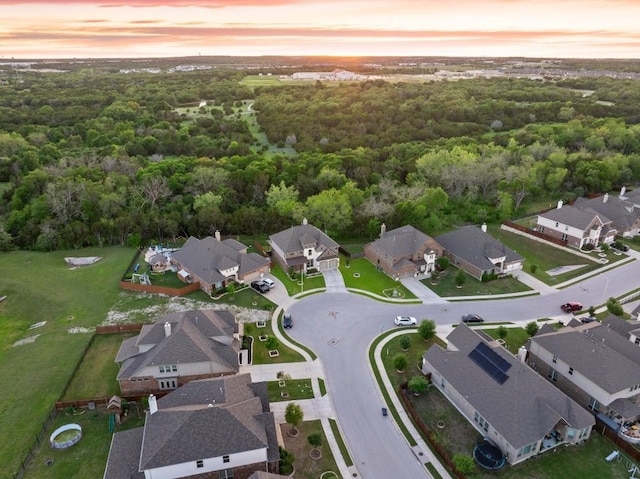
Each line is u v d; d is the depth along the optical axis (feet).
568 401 139.03
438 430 144.15
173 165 359.87
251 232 300.61
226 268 227.40
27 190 322.96
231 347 170.19
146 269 251.39
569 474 128.36
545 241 289.33
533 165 379.14
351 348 185.37
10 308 219.20
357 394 159.84
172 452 117.29
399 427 145.69
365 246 269.85
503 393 142.92
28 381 167.12
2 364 178.91
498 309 215.10
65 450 135.74
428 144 439.63
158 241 290.97
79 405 152.05
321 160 373.40
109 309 212.84
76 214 304.30
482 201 352.69
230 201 322.14
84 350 181.78
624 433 140.46
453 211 333.21
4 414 151.74
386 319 206.08
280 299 222.07
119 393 159.84
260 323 201.67
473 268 245.04
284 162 360.28
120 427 144.77
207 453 118.42
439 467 131.54
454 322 204.44
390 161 383.65
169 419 123.95
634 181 389.39
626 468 130.62
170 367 156.97
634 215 298.97
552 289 233.35
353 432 143.33
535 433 130.93
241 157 378.32
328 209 291.38
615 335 169.68
